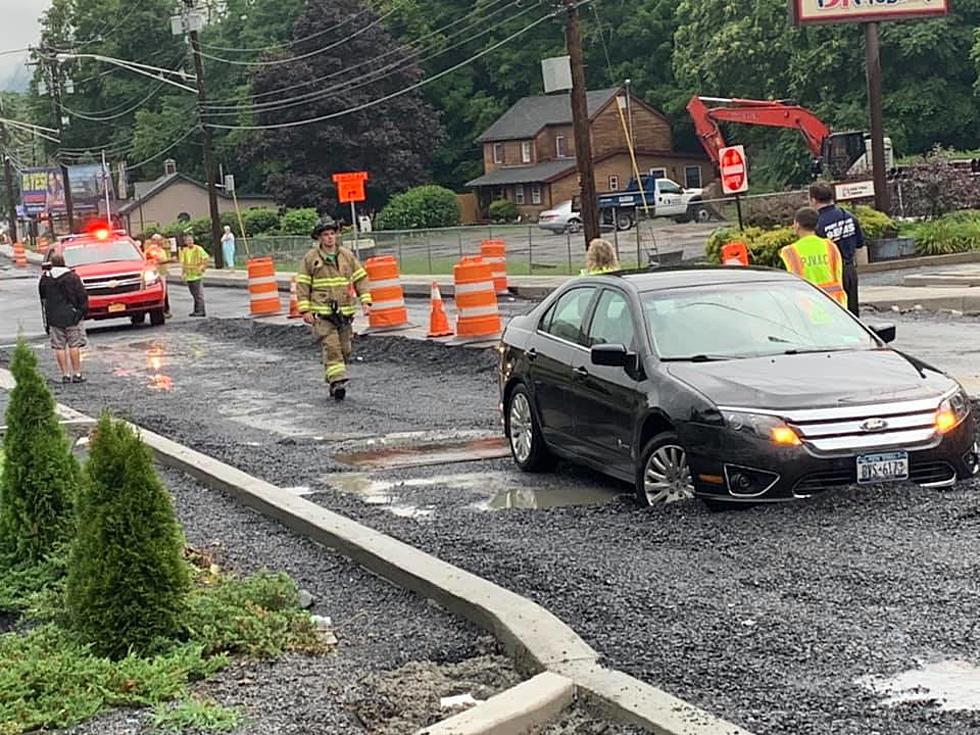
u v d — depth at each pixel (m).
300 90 81.06
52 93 98.75
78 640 6.51
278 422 15.19
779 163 68.69
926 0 33.88
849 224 13.33
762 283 10.42
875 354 9.61
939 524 8.08
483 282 20.58
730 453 8.65
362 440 13.55
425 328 22.86
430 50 91.62
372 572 8.09
